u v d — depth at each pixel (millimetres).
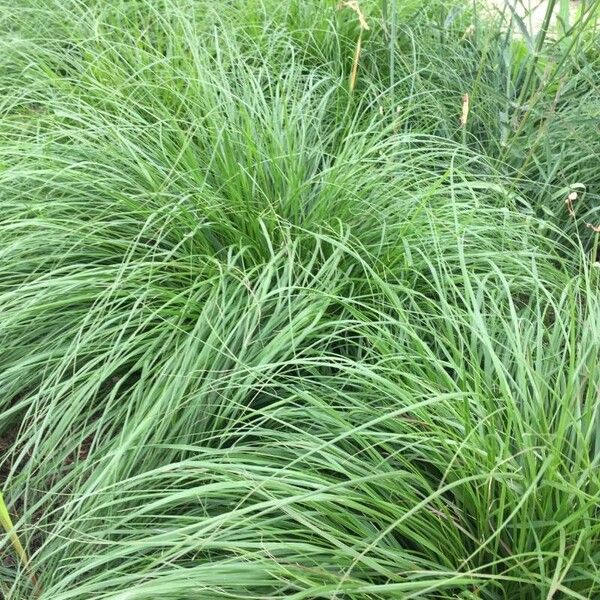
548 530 1836
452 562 1914
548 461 1717
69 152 3117
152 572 1754
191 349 2340
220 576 1727
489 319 2584
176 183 2945
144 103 3402
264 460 2088
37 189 2855
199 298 2547
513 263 2869
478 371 2137
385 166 3117
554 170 3447
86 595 1920
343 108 3779
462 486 1936
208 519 1711
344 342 2605
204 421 2297
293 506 1946
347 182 2975
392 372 2203
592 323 2201
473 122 3930
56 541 2141
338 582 1754
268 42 4020
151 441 2230
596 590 1822
